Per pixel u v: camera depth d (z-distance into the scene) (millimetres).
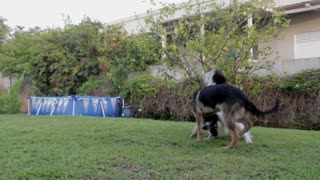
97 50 12172
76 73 12492
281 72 7895
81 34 12523
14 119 7766
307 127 7699
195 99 4816
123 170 3135
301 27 10125
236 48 5289
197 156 3775
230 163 3418
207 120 4891
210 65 5363
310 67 8156
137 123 6867
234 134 4285
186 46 5625
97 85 11836
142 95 10336
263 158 3746
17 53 14727
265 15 5836
